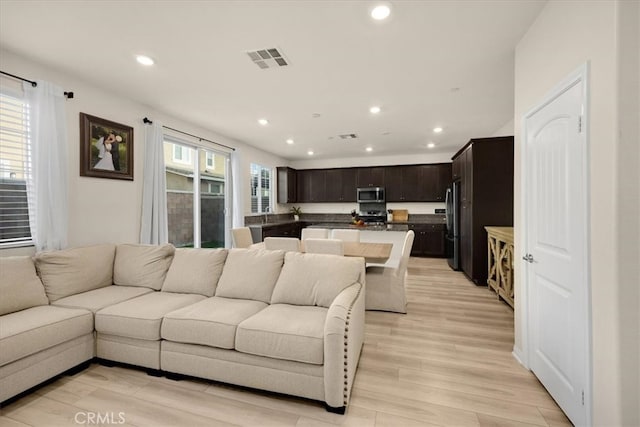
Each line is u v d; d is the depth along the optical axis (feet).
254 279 8.05
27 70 8.34
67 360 6.68
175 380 6.73
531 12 6.36
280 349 5.79
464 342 8.46
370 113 13.37
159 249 9.41
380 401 5.91
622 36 4.02
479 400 5.92
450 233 19.07
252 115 13.64
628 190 4.04
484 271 14.38
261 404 5.88
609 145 4.22
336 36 7.27
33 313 6.72
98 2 5.98
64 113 8.95
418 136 17.78
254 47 7.79
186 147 15.17
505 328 9.43
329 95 11.14
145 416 5.51
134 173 11.59
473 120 14.46
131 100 11.51
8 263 7.20
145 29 6.97
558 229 5.64
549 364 6.02
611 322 4.22
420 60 8.50
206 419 5.44
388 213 24.64
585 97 4.71
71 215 9.40
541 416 5.46
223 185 18.06
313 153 23.44
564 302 5.45
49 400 5.97
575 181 5.08
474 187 14.38
